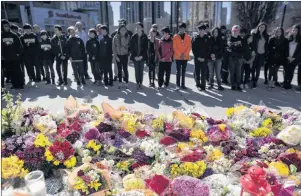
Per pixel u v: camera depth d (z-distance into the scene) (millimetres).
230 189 2045
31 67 7332
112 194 2025
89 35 6902
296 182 2201
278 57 6605
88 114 3359
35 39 7176
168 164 2303
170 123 3273
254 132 3145
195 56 6410
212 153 2572
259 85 7230
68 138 2713
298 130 2814
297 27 6605
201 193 1825
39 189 1873
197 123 3266
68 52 6922
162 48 6426
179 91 6512
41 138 2439
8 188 1982
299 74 6754
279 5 18891
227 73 7297
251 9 18094
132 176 2213
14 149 2412
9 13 28438
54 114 3484
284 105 5500
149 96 6074
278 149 2676
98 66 7008
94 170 2105
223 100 5777
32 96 6074
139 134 2977
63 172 2322
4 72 6887
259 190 1795
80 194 1991
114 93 6336
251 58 6570
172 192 1847
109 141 2689
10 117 2754
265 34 6684
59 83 7199
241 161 2479
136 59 6430
